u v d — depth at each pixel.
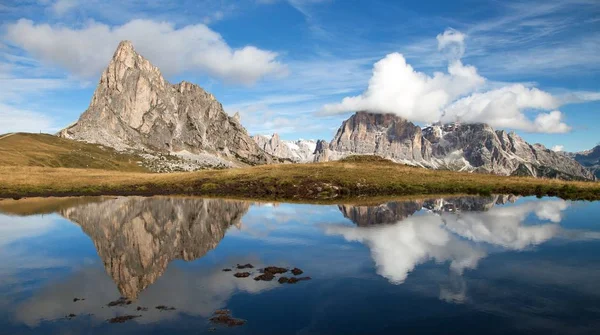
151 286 24.97
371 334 18.30
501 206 57.06
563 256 30.42
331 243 35.84
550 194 71.00
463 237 37.28
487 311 20.67
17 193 81.12
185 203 64.81
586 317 19.83
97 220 49.50
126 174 114.06
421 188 77.19
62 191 84.06
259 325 19.27
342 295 22.98
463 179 86.25
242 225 45.25
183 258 31.53
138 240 38.19
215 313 20.59
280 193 75.75
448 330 18.56
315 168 96.06
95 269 28.88
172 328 18.95
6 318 20.33
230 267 28.80
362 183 78.94
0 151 169.75
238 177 88.62
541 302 21.66
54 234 41.56
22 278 27.02
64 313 20.91
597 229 40.44
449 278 25.67
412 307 21.22
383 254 31.83
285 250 33.53
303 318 19.95
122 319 20.03
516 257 30.30
